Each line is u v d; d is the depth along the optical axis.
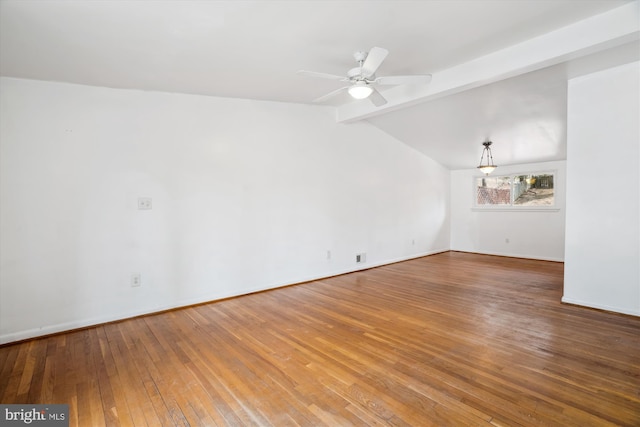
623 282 3.39
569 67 3.31
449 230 7.87
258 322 3.35
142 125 3.55
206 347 2.79
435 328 3.14
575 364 2.43
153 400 2.07
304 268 4.92
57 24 2.20
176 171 3.76
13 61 2.69
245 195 4.28
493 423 1.82
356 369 2.41
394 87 4.21
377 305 3.85
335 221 5.30
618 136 3.36
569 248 3.74
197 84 3.53
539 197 6.63
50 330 3.10
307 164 4.90
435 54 3.12
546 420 1.83
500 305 3.80
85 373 2.39
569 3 2.33
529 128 5.01
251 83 3.60
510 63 3.03
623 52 2.96
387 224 6.20
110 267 3.40
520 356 2.56
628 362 2.45
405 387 2.17
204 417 1.91
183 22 2.27
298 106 4.77
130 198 3.49
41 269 3.06
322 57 2.98
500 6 2.30
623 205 3.36
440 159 7.14
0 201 2.89
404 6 2.23
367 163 5.76
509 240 6.98
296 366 2.46
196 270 3.91
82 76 3.06
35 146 3.03
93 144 3.29
